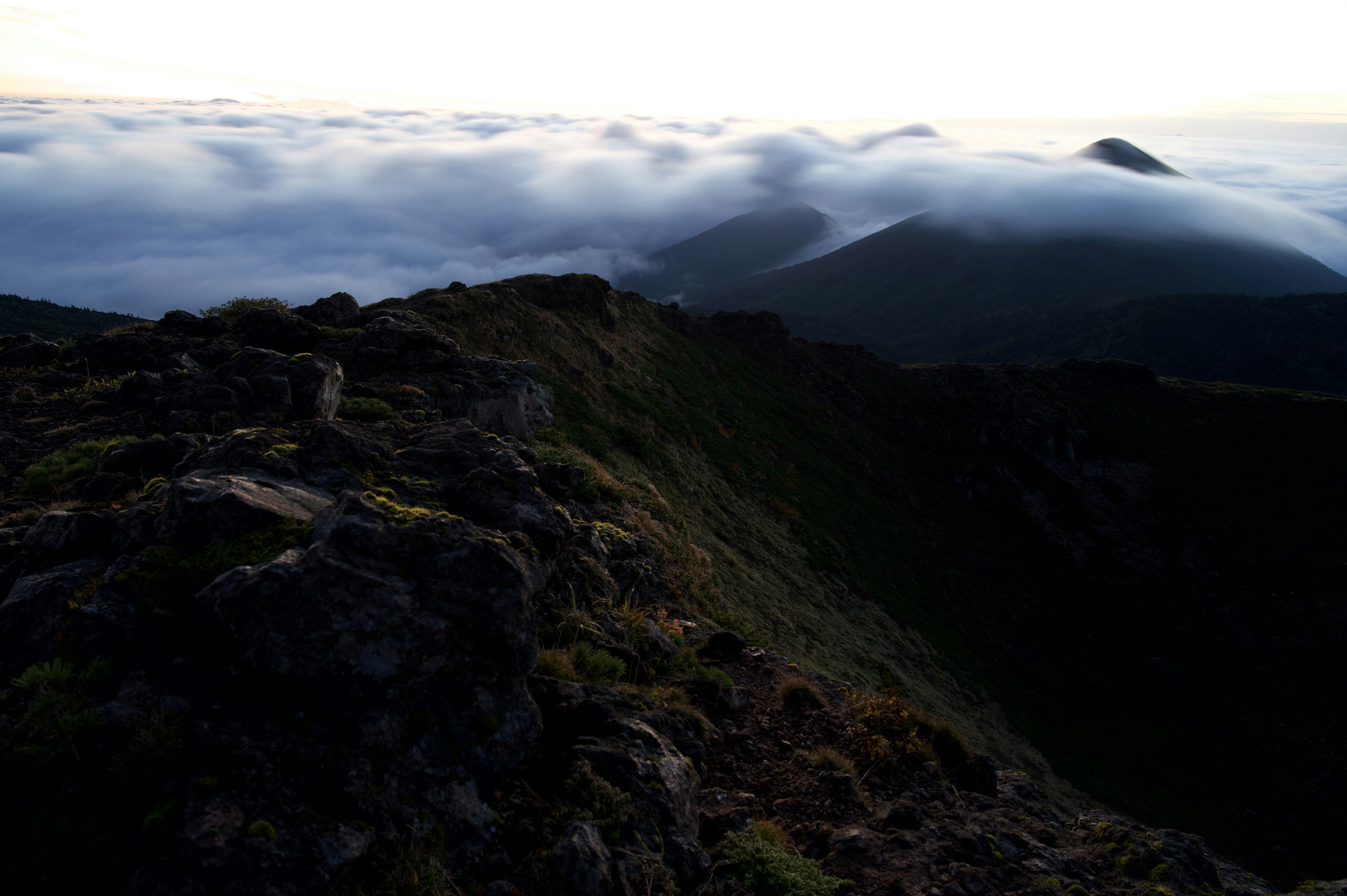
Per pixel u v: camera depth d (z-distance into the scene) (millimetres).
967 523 79188
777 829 8227
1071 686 62438
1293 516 97625
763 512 48719
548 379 43312
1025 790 11359
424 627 6957
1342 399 122875
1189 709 66062
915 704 34562
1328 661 75125
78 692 6277
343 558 7098
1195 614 79062
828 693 12734
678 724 9352
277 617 6652
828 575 46000
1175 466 101562
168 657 6734
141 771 5809
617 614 12188
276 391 15648
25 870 5246
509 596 7562
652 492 34406
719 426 56938
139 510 8461
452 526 7957
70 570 7680
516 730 7441
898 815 8977
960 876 7801
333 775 6098
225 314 27594
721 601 21047
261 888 5215
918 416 93750
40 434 15195
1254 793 57094
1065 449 98125
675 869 6793
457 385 24594
